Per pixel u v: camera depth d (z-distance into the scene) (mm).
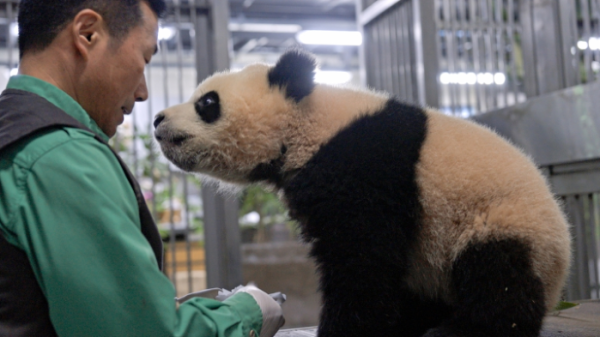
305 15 9625
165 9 1718
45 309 1329
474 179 1851
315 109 2125
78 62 1505
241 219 9438
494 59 4312
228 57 4062
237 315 1517
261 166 2264
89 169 1319
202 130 2270
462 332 1781
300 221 2061
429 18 3855
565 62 4090
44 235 1266
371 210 1835
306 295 8117
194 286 7613
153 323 1306
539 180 1938
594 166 3221
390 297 1837
